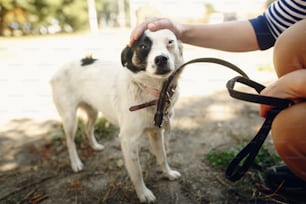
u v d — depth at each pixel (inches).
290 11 70.0
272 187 82.8
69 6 531.2
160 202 83.7
